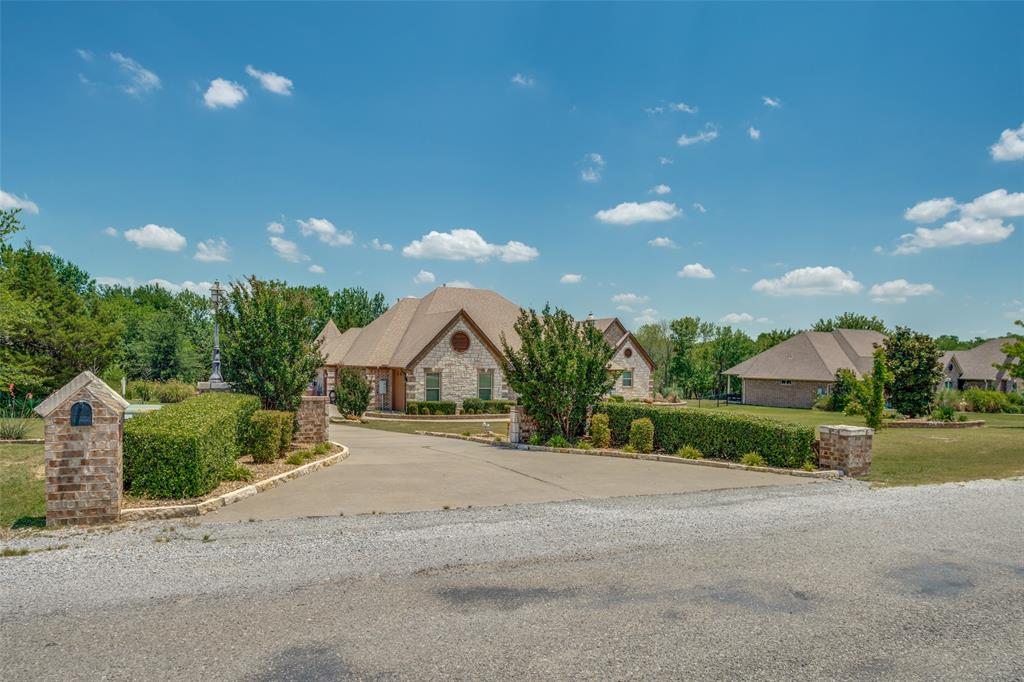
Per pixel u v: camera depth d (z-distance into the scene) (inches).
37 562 289.3
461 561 303.3
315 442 757.3
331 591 262.5
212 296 768.9
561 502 441.4
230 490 438.3
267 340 737.0
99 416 356.8
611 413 805.9
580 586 274.2
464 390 1505.9
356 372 1445.6
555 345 816.3
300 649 212.5
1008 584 286.2
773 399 2158.0
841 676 202.8
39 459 556.7
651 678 198.4
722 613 249.1
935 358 1240.8
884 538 355.3
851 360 2091.5
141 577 273.4
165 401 1451.8
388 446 848.9
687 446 694.5
